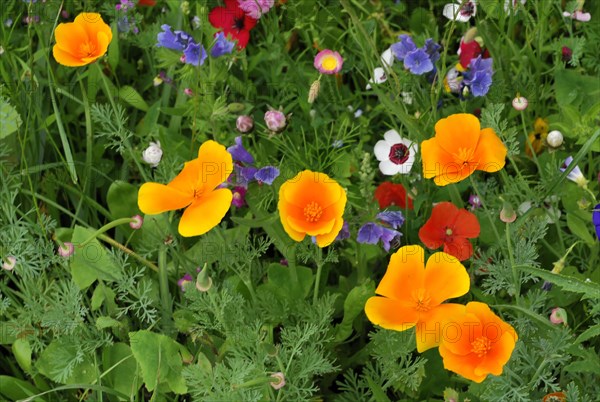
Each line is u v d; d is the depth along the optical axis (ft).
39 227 3.79
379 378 3.53
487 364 3.09
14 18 4.53
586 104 4.11
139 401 3.70
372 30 4.27
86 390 3.59
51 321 3.58
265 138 4.11
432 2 4.64
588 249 3.90
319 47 4.42
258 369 3.40
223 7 4.19
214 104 3.86
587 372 3.41
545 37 4.43
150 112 4.16
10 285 3.98
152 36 4.40
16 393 3.69
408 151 3.84
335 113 4.36
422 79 4.05
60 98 4.36
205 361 3.39
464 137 3.34
